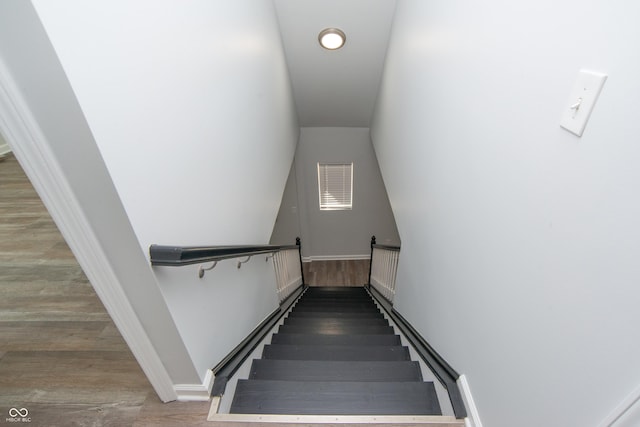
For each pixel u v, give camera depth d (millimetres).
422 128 1795
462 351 1289
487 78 1022
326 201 5418
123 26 743
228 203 1514
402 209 2330
